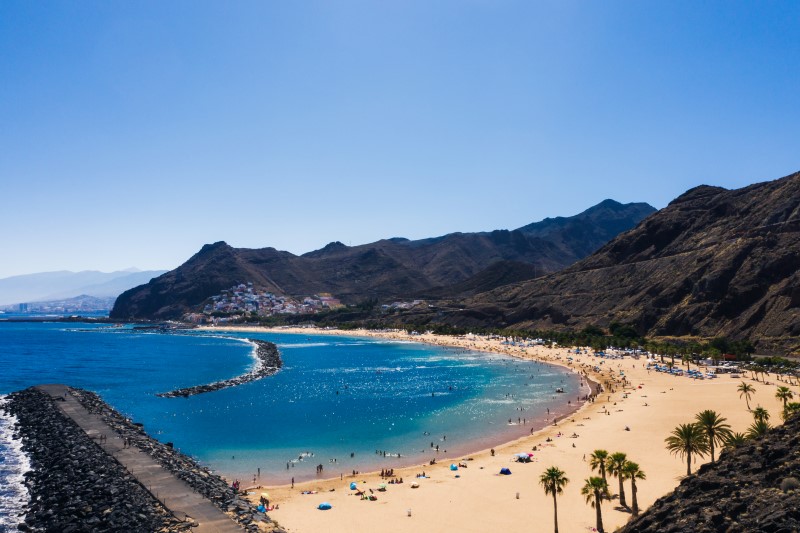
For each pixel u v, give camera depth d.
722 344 197.88
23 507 60.91
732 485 27.70
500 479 74.56
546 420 114.25
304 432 106.81
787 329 196.62
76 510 57.56
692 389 137.38
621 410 116.62
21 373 184.88
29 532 54.25
